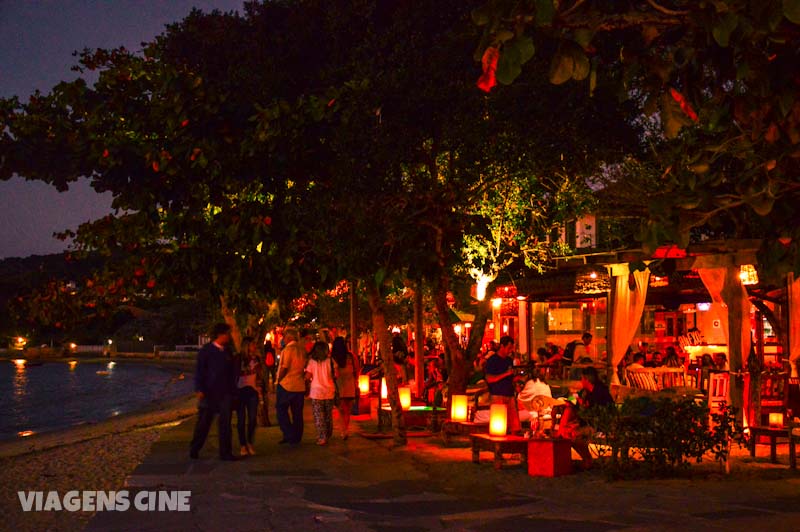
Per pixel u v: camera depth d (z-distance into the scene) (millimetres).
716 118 6023
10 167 11281
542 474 11273
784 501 9352
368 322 35219
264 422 18438
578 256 16984
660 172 16578
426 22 14086
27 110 11406
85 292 12172
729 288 13578
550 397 14133
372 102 11594
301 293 12836
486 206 16781
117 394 52844
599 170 16297
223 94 12078
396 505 9312
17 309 12266
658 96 5391
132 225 11734
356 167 11500
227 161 11227
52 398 50844
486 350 24125
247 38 16172
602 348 27906
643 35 5016
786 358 16672
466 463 12492
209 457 13383
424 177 12914
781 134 5500
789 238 5863
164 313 113250
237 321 18344
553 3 4281
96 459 14500
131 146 11242
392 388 14898
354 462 12727
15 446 20172
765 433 12438
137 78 11641
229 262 12203
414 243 11781
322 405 14953
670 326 27484
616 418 11078
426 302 29266
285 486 10594
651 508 9008
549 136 12758
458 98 12273
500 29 4293
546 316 30125
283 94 14648
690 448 11164
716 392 14430
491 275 16828
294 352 15203
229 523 8430
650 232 5789
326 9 15453
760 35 4609
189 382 61938
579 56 4617
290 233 11891
